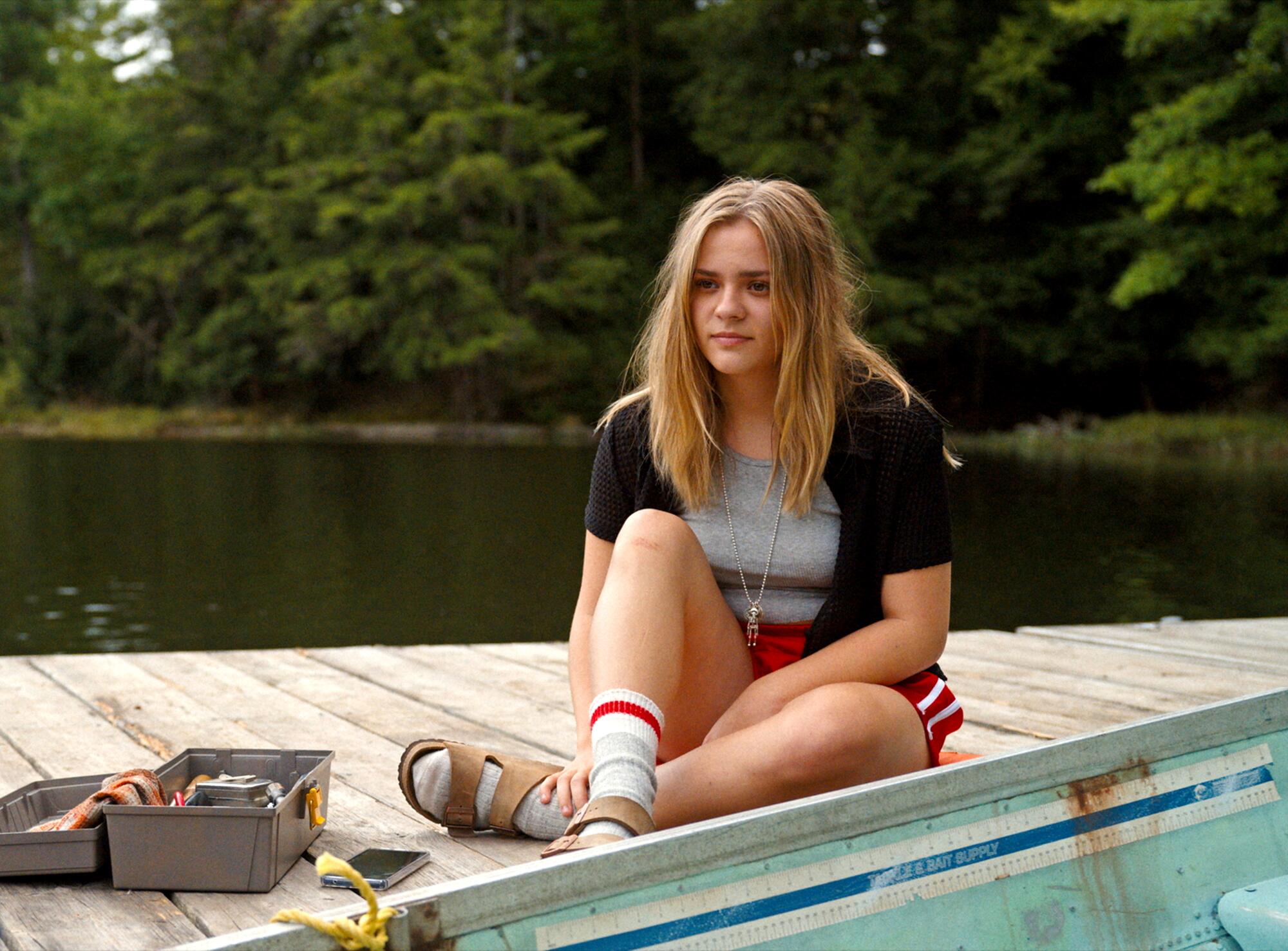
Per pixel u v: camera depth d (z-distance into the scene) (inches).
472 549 361.1
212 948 40.4
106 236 1240.8
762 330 67.2
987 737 107.7
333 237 1056.2
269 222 1069.8
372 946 42.0
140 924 62.9
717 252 67.3
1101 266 894.4
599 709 61.2
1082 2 746.8
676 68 1104.8
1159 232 808.9
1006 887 56.6
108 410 1192.8
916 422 68.5
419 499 511.2
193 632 239.6
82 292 1253.1
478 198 1018.1
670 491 72.8
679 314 68.8
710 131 1018.7
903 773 65.9
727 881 50.1
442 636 234.5
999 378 1027.9
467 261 1019.9
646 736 60.4
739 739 64.7
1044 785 59.1
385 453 810.8
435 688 125.6
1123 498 494.9
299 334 1036.5
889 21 975.0
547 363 1071.0
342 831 78.6
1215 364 918.4
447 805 75.4
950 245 963.3
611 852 47.5
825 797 53.1
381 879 67.4
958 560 328.5
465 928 44.4
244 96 1155.9
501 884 45.3
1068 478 595.2
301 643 228.1
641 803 57.9
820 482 69.8
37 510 472.7
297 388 1167.6
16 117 1320.1
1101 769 61.0
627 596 64.7
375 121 1029.8
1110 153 911.0
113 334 1237.7
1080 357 927.7
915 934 53.6
